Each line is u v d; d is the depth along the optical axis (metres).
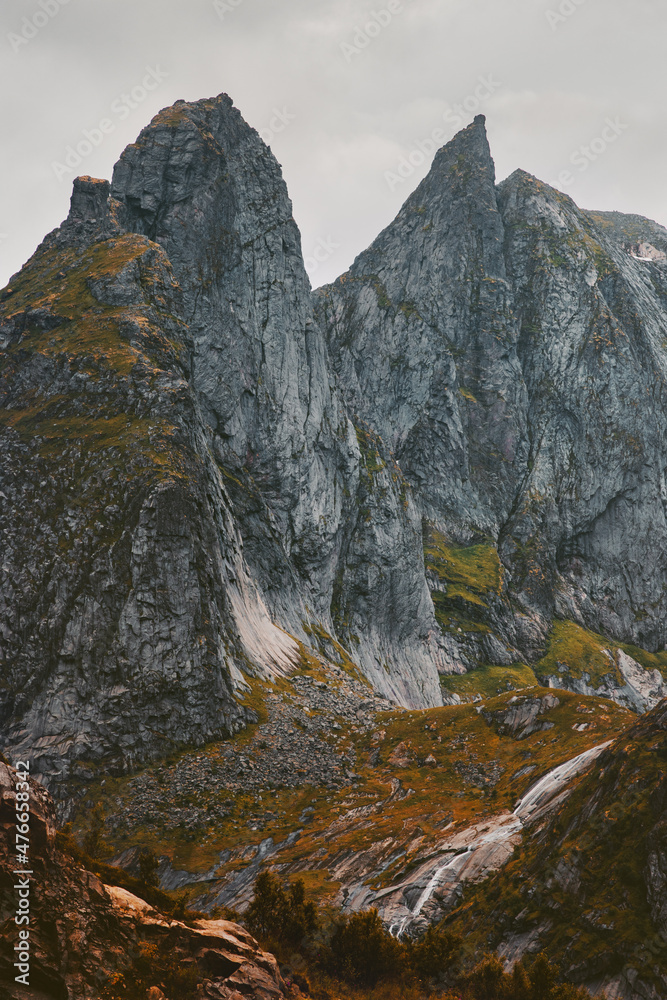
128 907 23.72
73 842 23.91
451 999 34.59
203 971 23.25
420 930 47.66
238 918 34.62
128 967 21.38
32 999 18.84
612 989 38.53
